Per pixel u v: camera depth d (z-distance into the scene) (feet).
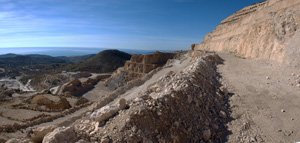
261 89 32.68
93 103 73.51
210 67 50.78
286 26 54.08
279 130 20.03
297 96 28.02
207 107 24.71
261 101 27.53
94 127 18.62
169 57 213.25
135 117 17.10
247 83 36.96
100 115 19.03
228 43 115.03
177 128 18.45
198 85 28.68
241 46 82.58
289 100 26.99
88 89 198.29
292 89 31.17
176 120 19.30
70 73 303.48
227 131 20.92
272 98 28.37
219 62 66.85
